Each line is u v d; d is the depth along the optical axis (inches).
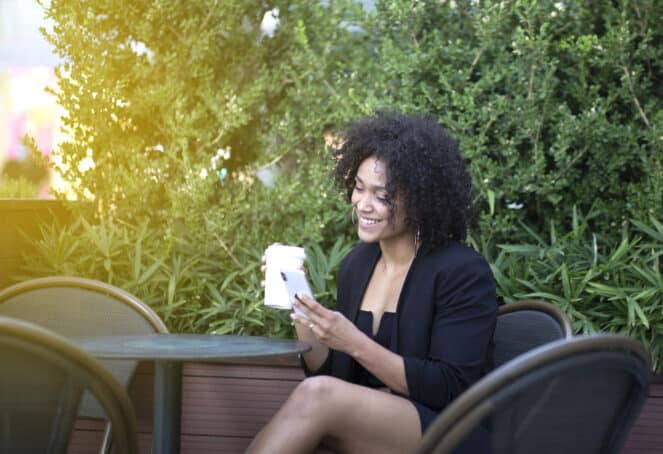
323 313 77.0
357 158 89.0
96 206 136.6
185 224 133.0
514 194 129.6
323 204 131.6
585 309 118.3
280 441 71.1
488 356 84.1
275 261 81.1
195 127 137.4
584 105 129.7
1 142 171.5
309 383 73.1
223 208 133.6
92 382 54.2
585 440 56.0
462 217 88.4
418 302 83.6
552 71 125.3
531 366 49.1
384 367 78.1
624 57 126.0
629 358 53.7
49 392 53.2
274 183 136.5
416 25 133.8
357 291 89.7
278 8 142.4
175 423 77.9
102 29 135.3
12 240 126.3
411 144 85.3
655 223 119.3
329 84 140.3
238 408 115.7
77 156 135.5
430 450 50.3
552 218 133.3
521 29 127.6
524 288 120.9
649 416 111.3
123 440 58.1
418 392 77.9
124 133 138.8
